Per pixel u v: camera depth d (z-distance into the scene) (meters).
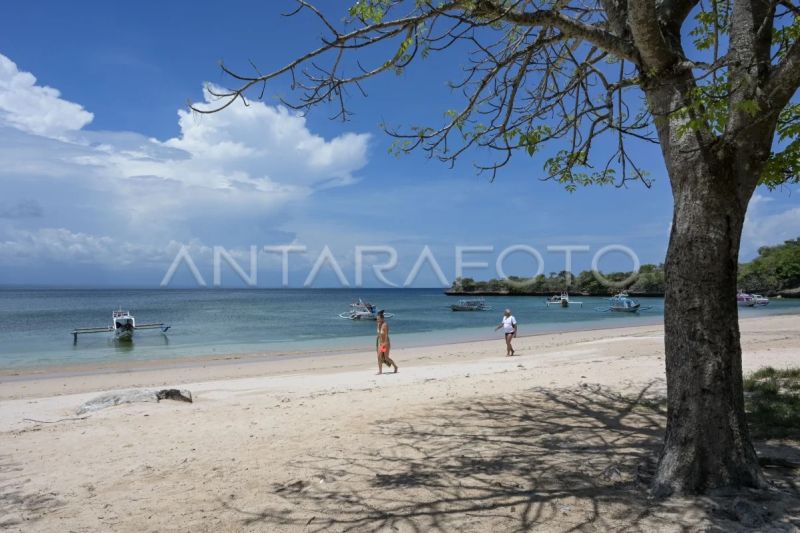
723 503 3.65
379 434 6.64
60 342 32.38
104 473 5.59
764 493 3.78
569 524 3.62
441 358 20.08
